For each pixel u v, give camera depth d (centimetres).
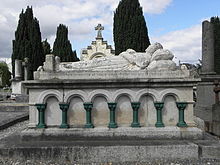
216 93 956
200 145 609
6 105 2012
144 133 662
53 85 673
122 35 4116
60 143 630
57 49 5359
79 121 680
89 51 4456
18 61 3253
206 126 952
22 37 4569
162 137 661
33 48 4556
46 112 679
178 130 665
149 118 682
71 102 683
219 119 886
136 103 673
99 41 4475
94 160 591
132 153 594
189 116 679
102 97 684
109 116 681
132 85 675
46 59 699
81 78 682
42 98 673
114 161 591
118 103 683
